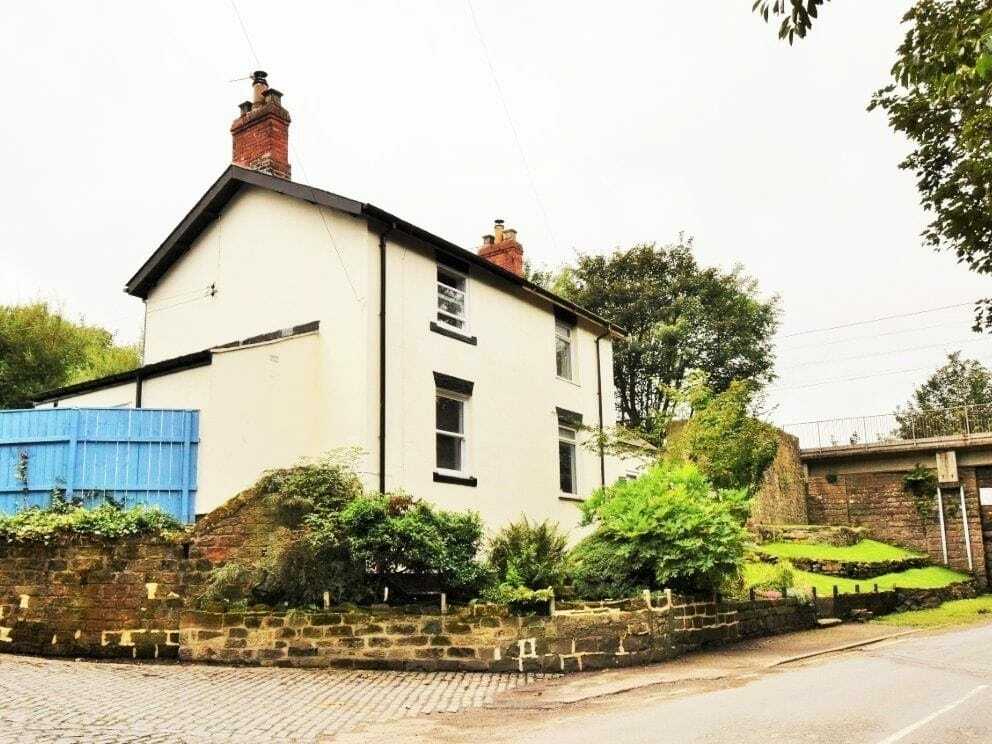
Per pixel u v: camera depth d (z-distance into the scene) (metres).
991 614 23.80
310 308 17.66
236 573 12.51
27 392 29.23
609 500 16.23
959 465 36.88
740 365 45.66
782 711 8.99
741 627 16.67
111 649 12.58
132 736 7.52
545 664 12.35
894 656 14.26
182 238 20.31
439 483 18.14
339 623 12.35
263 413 16.23
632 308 44.69
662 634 13.80
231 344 17.77
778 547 30.52
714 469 22.70
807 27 6.66
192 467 16.05
